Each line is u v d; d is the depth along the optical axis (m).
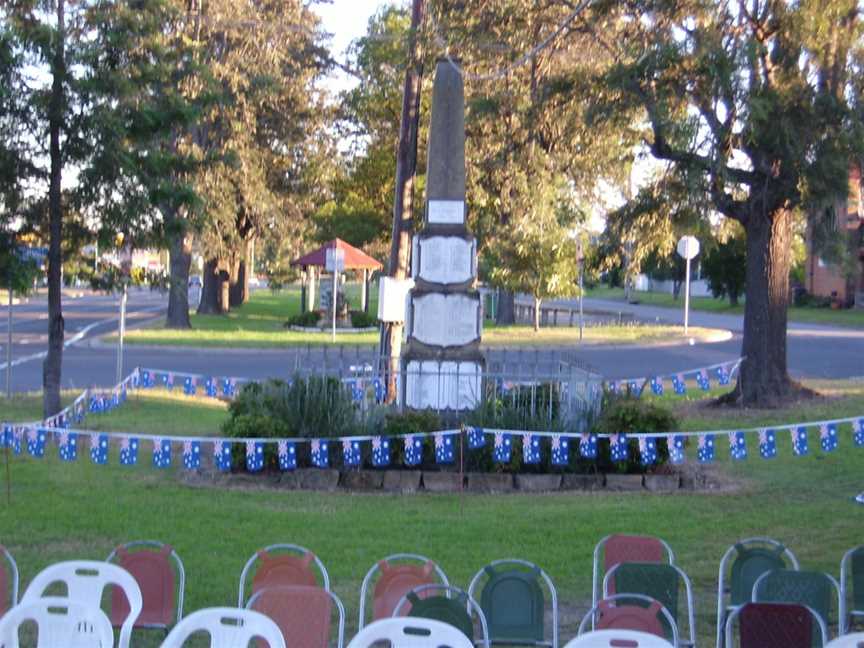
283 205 45.38
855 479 13.77
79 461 14.29
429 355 15.32
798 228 26.17
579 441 13.36
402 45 23.95
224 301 53.34
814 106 17.53
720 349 34.75
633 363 29.84
